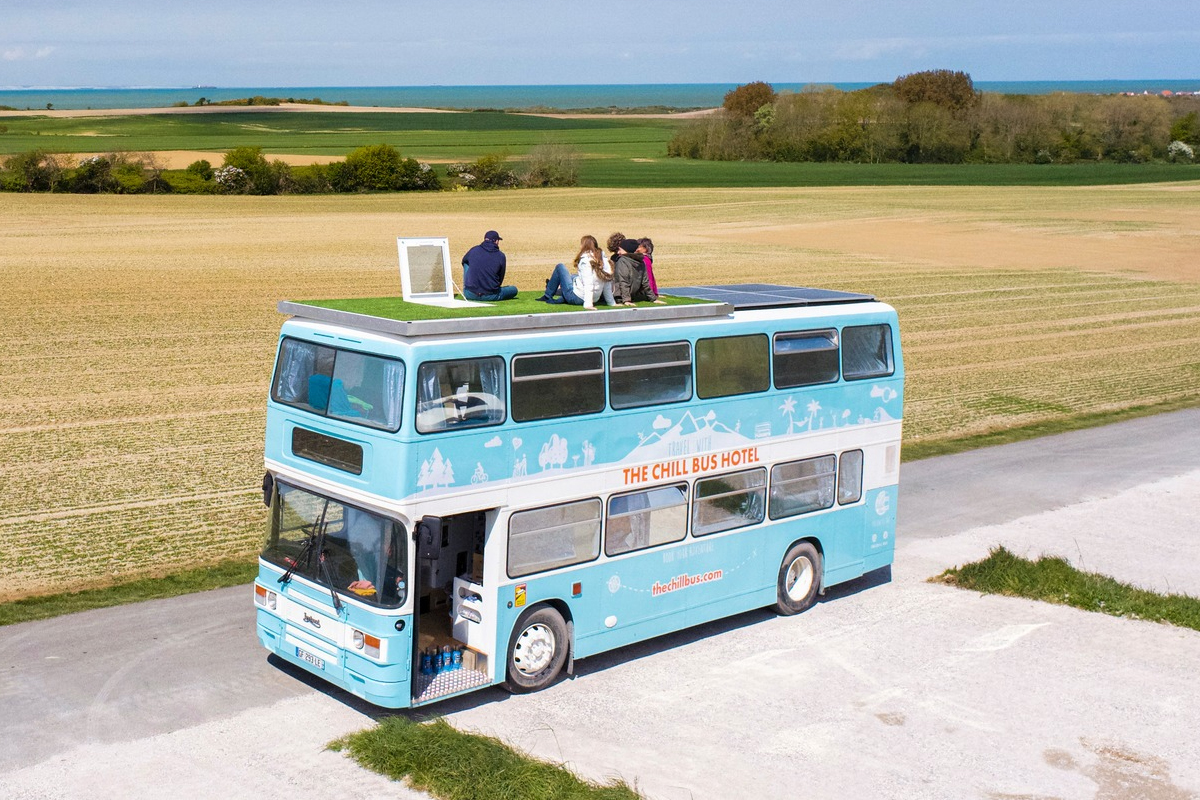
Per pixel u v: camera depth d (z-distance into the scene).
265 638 13.07
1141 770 11.52
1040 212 92.25
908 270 59.81
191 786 10.44
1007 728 12.37
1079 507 21.41
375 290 48.03
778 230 79.31
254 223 79.44
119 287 47.38
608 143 191.38
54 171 102.88
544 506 12.50
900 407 16.66
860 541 16.44
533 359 12.21
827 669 13.87
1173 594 16.47
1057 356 38.56
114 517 19.00
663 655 14.23
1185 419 29.52
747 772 11.21
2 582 15.74
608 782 10.83
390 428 11.34
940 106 155.75
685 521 14.01
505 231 74.56
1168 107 157.12
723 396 14.17
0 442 23.88
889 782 11.12
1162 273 61.44
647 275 14.28
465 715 12.30
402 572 11.48
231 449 23.84
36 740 11.20
